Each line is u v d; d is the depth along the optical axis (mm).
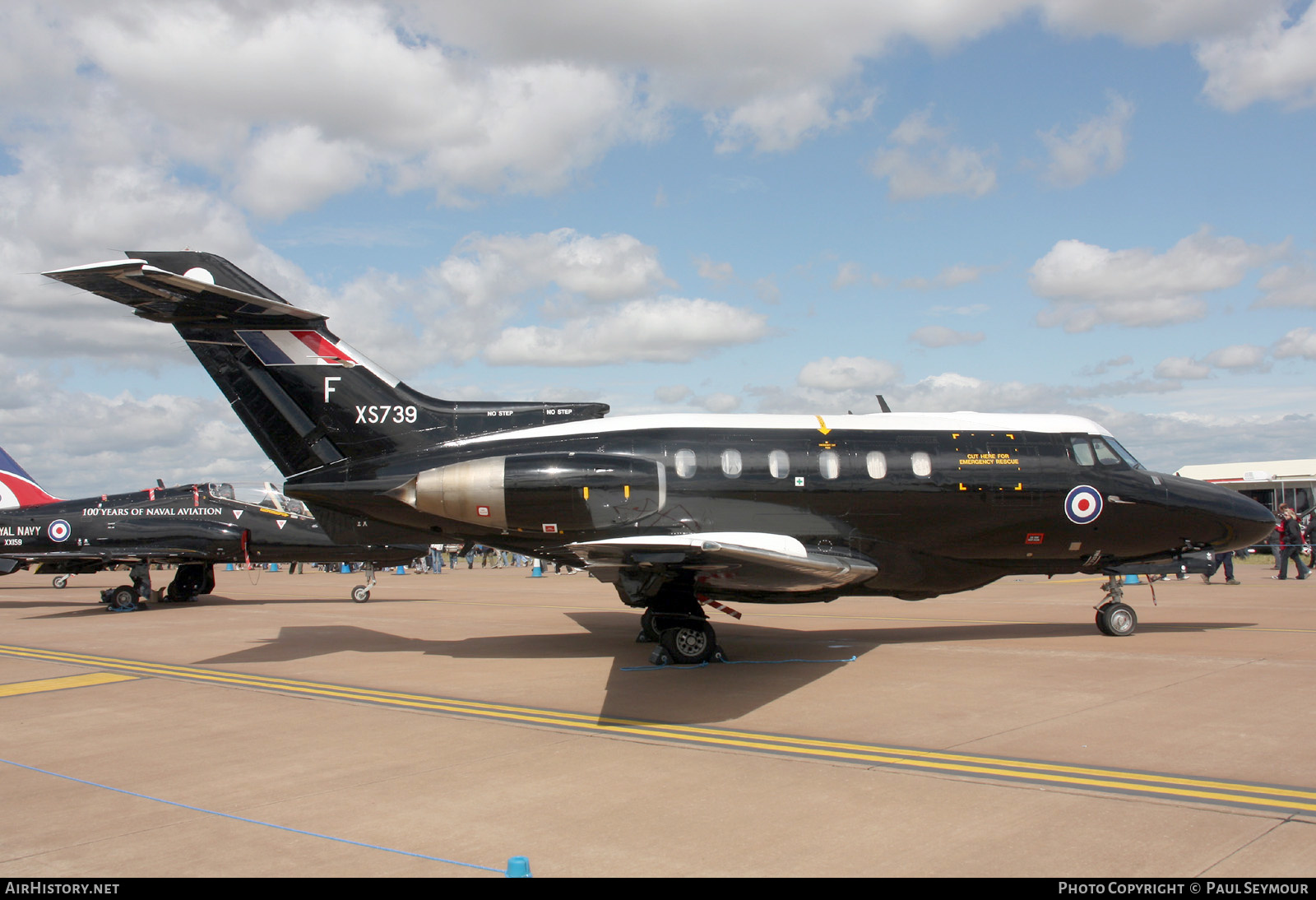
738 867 4586
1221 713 7992
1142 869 4484
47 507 21578
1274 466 37469
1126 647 12148
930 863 4602
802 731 7598
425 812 5586
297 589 27953
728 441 12344
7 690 10188
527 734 7672
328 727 8055
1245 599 19438
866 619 16359
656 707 8688
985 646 12453
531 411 12977
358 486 12477
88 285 11617
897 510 12445
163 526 21203
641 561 9695
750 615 17062
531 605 20938
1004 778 6105
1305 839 4883
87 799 5988
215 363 13086
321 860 4801
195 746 7426
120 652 13188
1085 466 12922
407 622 17031
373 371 13008
